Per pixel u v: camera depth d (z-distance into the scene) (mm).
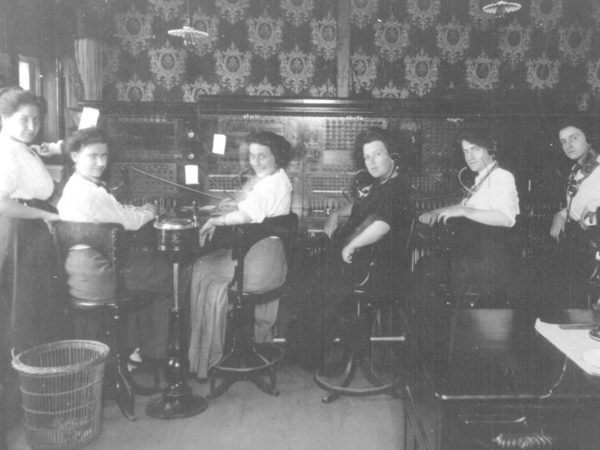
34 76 4789
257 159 3625
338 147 5016
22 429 3100
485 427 1854
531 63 5703
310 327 4078
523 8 5652
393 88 5656
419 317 2766
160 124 4953
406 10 5605
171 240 3182
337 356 4137
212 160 5004
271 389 3549
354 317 3498
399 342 3766
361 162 3791
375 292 3426
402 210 3447
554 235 4598
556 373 2037
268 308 3828
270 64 5578
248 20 5527
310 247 4211
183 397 3277
